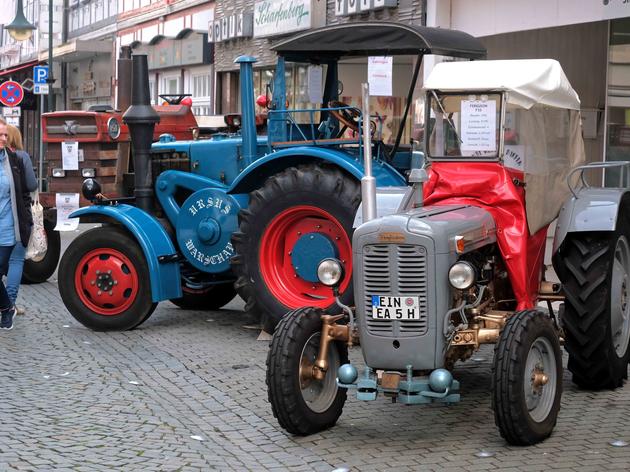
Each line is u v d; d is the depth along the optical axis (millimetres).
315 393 7652
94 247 11742
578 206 8453
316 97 11398
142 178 12195
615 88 15719
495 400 6965
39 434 7609
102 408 8391
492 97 8148
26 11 54469
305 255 10789
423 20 18172
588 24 16750
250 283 10992
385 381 7168
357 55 11141
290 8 22562
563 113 8891
